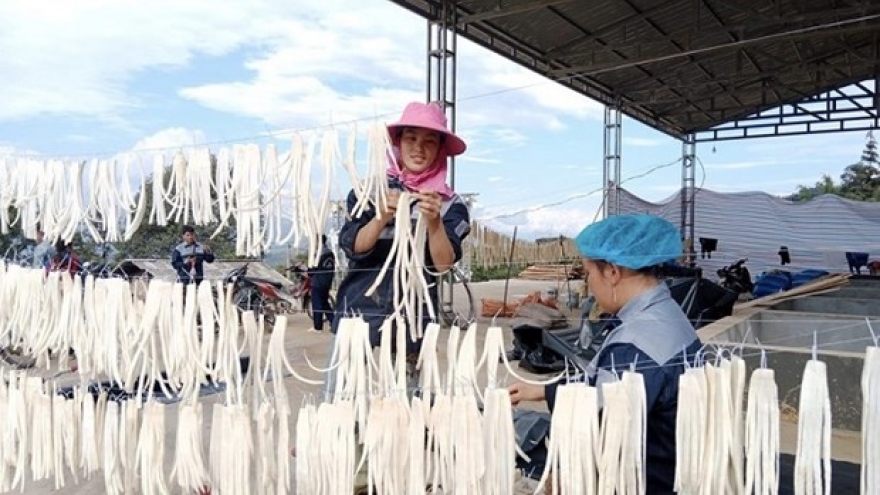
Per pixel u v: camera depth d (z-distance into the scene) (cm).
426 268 177
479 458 146
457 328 162
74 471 214
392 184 184
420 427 156
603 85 1255
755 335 511
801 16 851
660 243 159
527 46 966
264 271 929
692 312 511
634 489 130
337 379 170
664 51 1091
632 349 153
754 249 1245
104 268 214
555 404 136
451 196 194
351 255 194
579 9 868
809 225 1202
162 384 191
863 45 1178
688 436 132
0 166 214
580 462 132
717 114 1554
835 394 377
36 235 225
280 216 165
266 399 183
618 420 130
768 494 128
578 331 627
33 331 221
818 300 640
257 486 182
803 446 123
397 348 168
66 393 231
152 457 193
